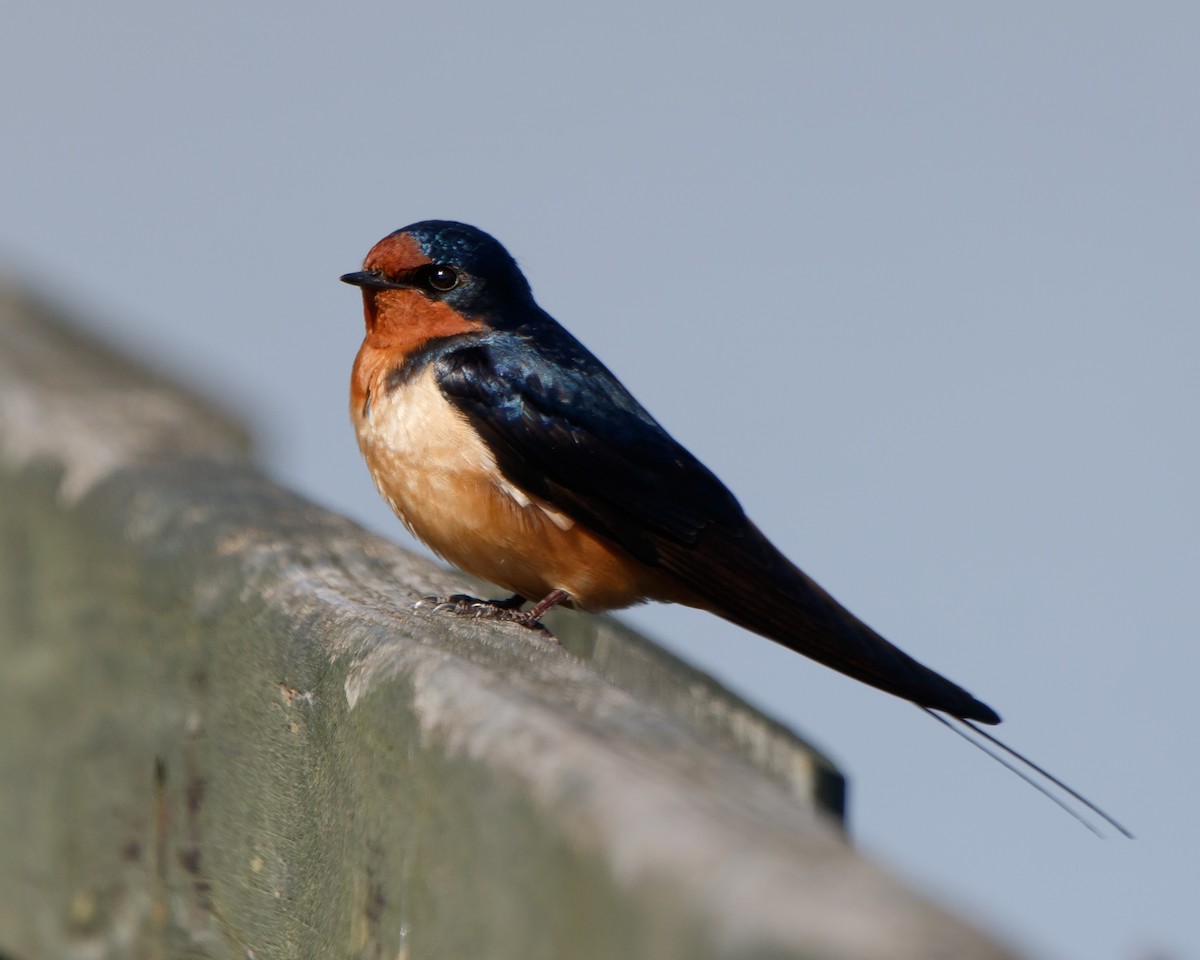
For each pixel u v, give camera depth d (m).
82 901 9.27
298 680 7.57
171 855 8.69
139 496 9.28
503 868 5.51
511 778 5.50
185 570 8.70
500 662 6.56
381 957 6.46
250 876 7.98
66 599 9.47
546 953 5.22
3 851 9.80
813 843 4.51
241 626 8.18
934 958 3.84
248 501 9.33
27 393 10.90
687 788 4.97
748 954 4.19
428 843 6.07
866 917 3.98
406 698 6.33
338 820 7.01
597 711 5.83
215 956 8.35
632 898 4.71
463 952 5.77
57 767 9.42
